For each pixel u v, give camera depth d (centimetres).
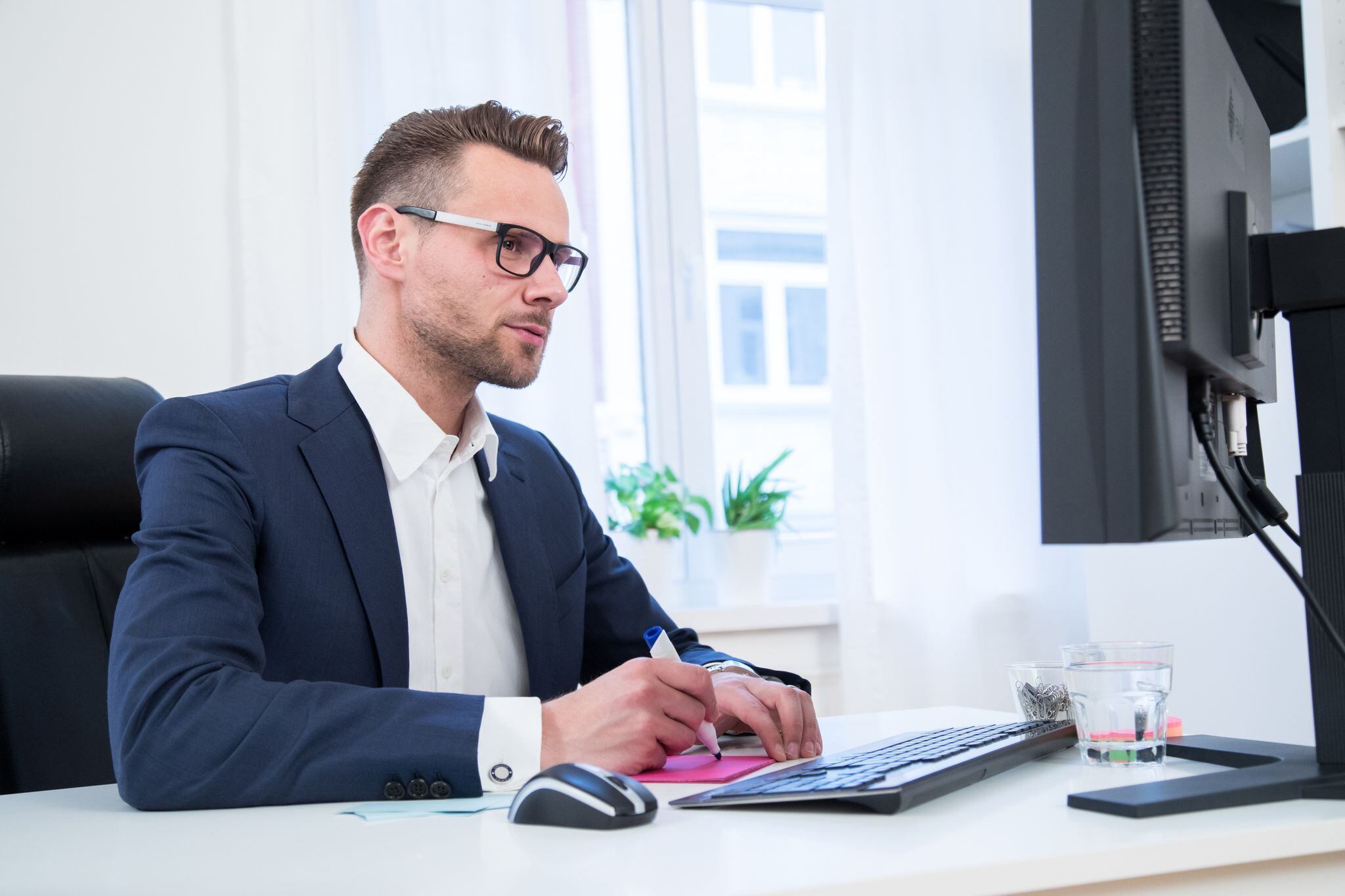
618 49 263
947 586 252
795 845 63
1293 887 65
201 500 106
